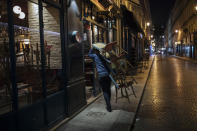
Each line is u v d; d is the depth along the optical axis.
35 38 4.37
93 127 4.08
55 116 4.19
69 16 4.85
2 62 3.25
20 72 3.81
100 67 5.11
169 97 7.00
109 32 9.56
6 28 3.18
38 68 4.20
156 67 20.17
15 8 3.97
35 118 3.48
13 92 3.00
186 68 17.84
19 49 3.91
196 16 29.03
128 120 4.48
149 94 7.62
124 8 12.59
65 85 4.64
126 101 6.20
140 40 28.11
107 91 5.14
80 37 5.39
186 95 7.24
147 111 5.45
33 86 3.99
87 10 6.73
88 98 6.55
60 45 4.64
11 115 2.89
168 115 5.06
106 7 8.38
